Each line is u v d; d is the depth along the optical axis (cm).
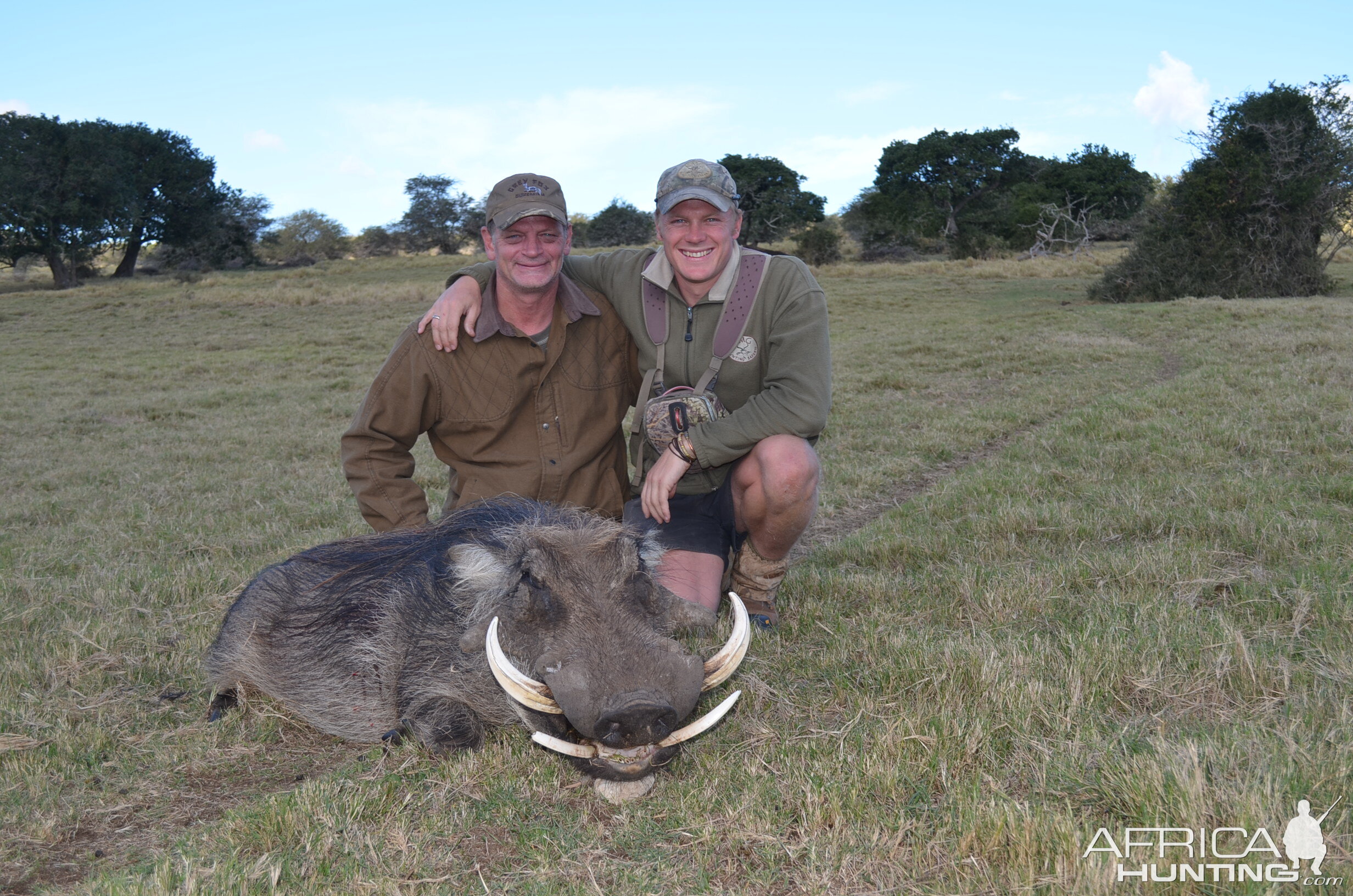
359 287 3244
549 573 254
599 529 276
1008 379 1208
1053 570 407
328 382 1495
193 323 2538
